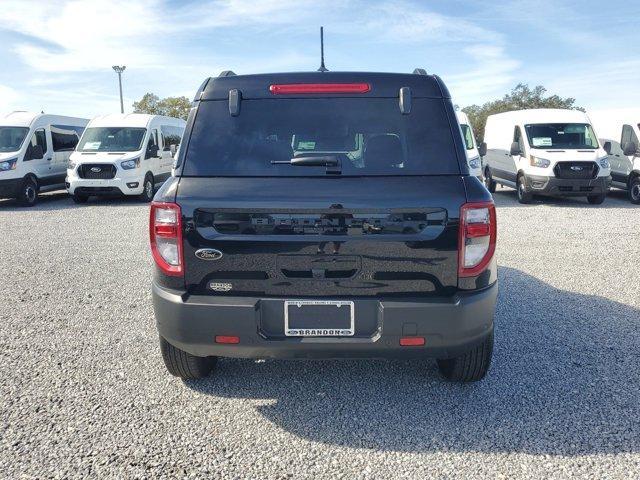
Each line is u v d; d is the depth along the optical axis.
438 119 3.31
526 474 2.84
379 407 3.58
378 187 3.13
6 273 7.30
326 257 3.12
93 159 15.63
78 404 3.63
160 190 3.31
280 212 3.11
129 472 2.88
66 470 2.89
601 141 16.48
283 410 3.55
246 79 3.43
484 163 18.72
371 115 3.32
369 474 2.86
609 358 4.31
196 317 3.16
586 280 6.67
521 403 3.60
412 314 3.09
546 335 4.82
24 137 15.66
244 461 2.98
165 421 3.41
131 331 5.02
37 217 13.12
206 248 3.16
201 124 3.35
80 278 7.01
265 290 3.17
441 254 3.11
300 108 3.34
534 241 9.21
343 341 3.13
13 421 3.40
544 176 14.20
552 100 50.00
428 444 3.14
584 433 3.23
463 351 3.23
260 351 3.19
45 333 4.97
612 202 15.26
